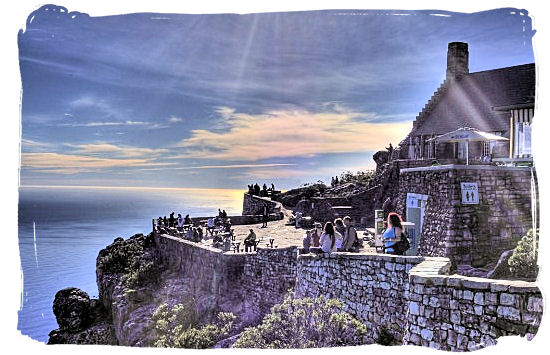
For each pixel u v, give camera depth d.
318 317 10.72
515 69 16.44
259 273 16.72
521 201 11.80
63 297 19.92
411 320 8.27
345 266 11.66
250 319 15.70
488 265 11.79
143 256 23.64
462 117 17.25
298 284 13.59
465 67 13.41
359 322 10.48
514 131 15.56
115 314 18.86
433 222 13.09
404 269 10.13
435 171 13.27
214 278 18.36
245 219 29.25
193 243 21.48
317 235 14.27
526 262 10.27
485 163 13.88
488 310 7.52
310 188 31.53
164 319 16.25
